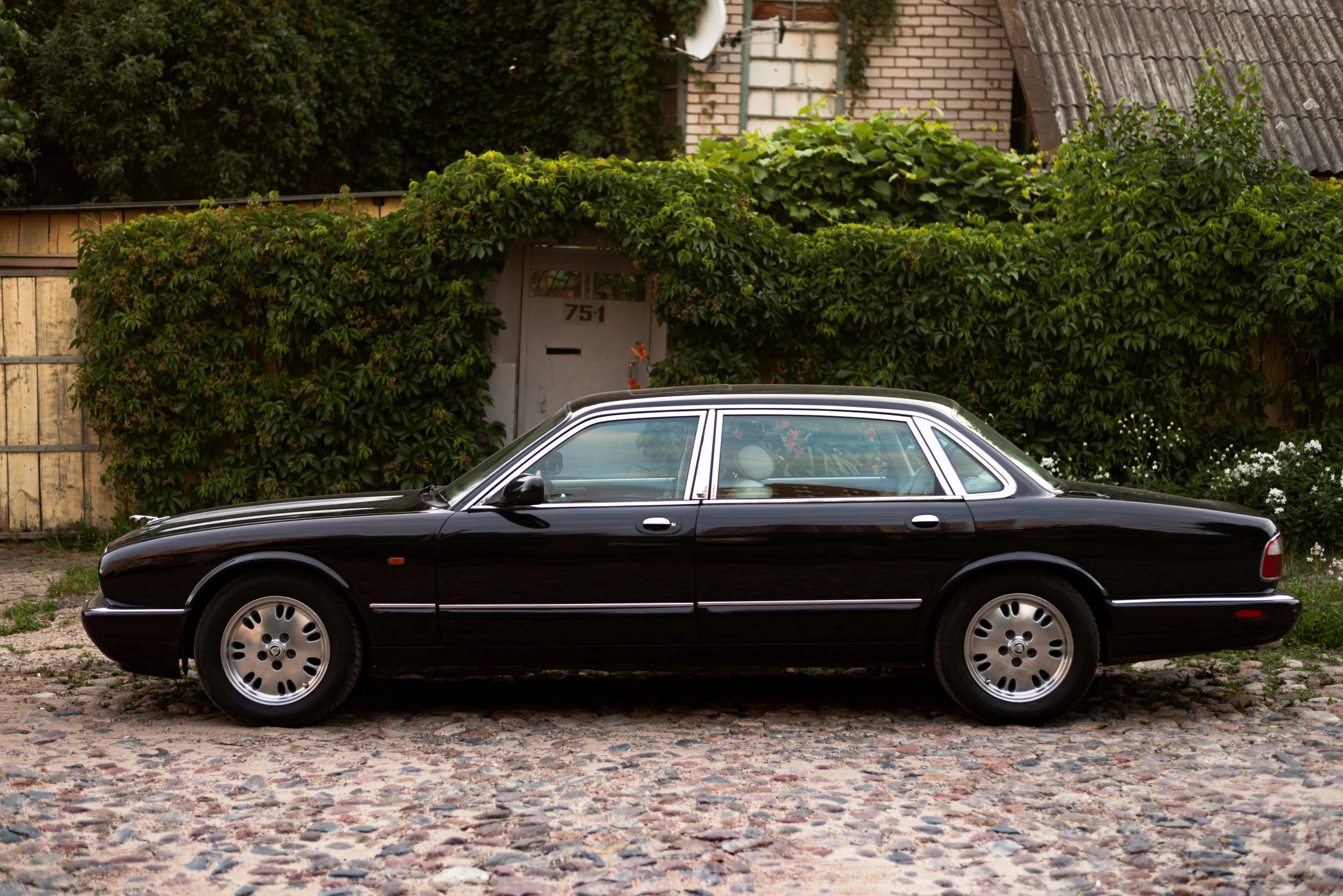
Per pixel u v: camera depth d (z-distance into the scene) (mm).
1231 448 10984
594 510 5867
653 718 6070
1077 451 10914
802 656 5879
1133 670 7035
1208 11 15688
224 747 5512
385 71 17156
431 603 5840
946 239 10742
